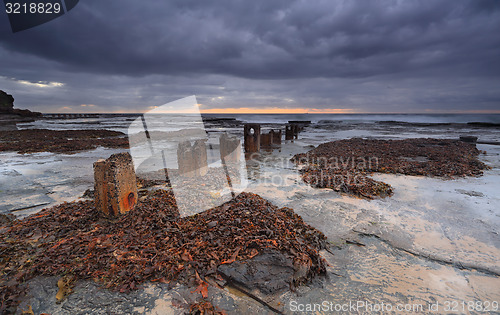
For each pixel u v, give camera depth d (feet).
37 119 208.74
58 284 9.25
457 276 10.69
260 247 11.16
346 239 13.66
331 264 11.55
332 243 13.29
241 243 11.53
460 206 18.35
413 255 12.27
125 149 50.57
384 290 9.83
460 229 14.79
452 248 12.80
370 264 11.56
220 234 12.37
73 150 48.14
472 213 17.07
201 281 9.68
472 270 11.06
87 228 13.51
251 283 9.68
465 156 38.42
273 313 8.61
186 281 9.73
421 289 9.89
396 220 16.01
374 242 13.43
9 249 11.24
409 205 18.61
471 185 23.89
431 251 12.51
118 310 8.35
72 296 8.83
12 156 40.70
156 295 9.05
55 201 18.88
